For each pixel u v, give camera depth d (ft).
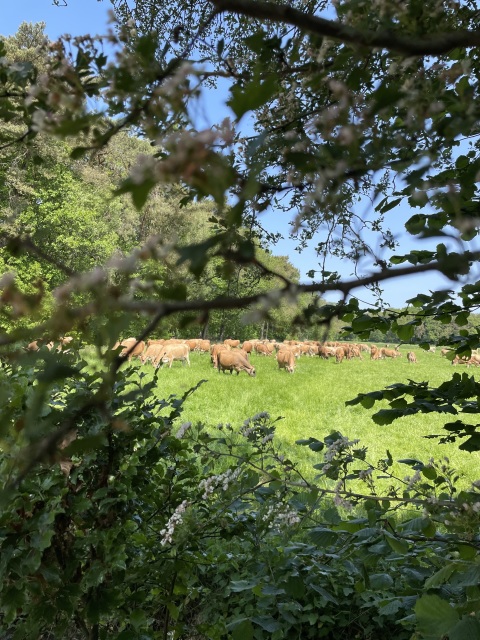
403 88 2.78
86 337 1.75
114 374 1.74
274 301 1.91
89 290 1.79
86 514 7.36
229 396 49.44
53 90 2.71
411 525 5.60
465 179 2.89
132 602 8.62
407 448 31.09
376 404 47.42
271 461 12.14
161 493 9.23
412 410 6.61
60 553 7.02
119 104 2.70
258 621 7.68
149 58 2.52
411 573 7.01
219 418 37.63
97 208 90.07
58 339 1.78
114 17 2.81
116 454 7.51
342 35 2.19
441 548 7.23
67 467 6.61
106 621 8.42
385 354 135.85
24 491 6.16
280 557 7.64
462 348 7.61
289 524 7.56
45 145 48.98
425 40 2.27
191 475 9.05
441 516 5.58
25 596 6.02
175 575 8.18
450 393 6.88
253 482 8.27
